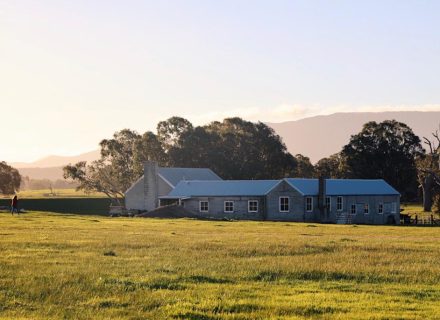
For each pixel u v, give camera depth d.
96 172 143.12
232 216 95.38
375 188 97.50
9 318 16.42
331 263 27.09
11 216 76.25
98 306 18.06
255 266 26.00
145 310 17.72
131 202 108.25
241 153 140.62
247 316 16.91
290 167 146.00
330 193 92.31
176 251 32.28
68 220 68.38
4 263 26.84
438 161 128.75
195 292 20.17
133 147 143.62
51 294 19.62
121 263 27.08
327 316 16.91
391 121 144.00
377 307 18.11
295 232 51.91
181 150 138.62
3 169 195.38
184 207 97.69
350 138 144.38
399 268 25.72
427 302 19.00
